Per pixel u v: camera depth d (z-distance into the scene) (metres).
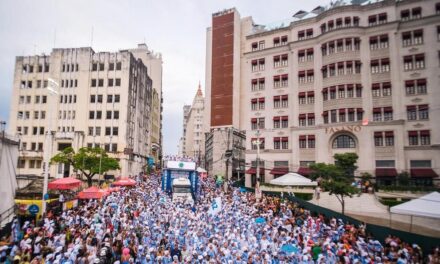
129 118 62.72
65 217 19.53
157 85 99.94
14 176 19.61
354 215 31.86
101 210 22.66
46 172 21.03
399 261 15.08
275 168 48.25
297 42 49.53
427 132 38.97
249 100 54.06
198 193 38.12
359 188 31.92
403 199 34.47
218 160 71.00
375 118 41.84
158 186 43.66
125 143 60.00
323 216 24.95
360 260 15.48
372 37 43.25
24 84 63.62
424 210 18.09
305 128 46.69
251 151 52.28
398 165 39.44
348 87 43.16
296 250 15.95
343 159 35.41
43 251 14.10
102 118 61.19
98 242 16.12
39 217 20.00
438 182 37.03
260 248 16.97
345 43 43.97
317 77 47.09
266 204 29.05
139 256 15.59
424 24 40.84
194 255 15.48
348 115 42.94
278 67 51.94
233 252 15.92
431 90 39.47
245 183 52.19
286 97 50.41
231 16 74.19
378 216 31.41
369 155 41.00
